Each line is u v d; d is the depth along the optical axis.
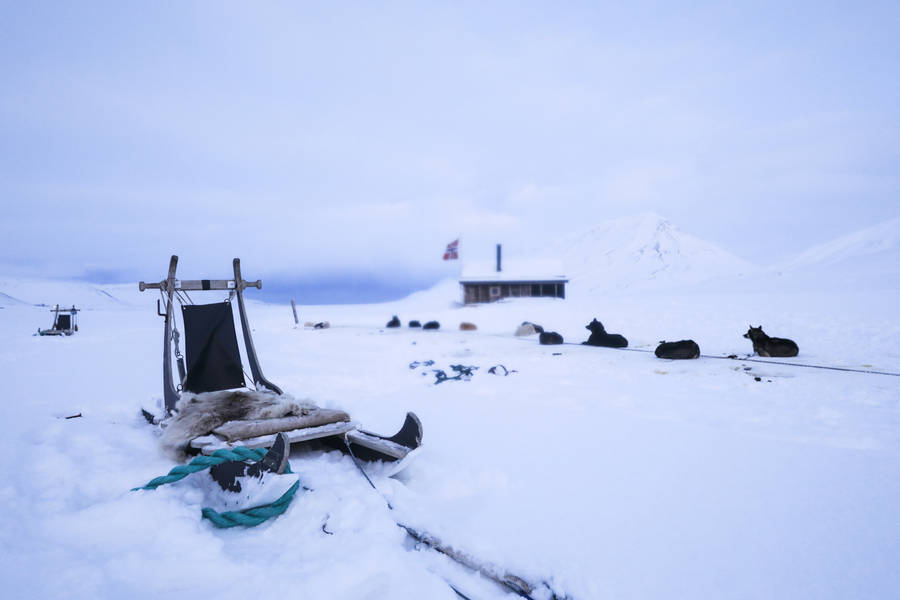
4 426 5.27
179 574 2.39
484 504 3.33
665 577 2.42
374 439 4.03
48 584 2.27
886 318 13.30
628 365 9.11
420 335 16.41
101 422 5.54
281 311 45.88
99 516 2.91
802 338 11.90
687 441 4.62
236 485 3.22
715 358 9.84
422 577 2.45
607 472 3.86
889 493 3.36
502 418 5.55
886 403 5.85
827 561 2.54
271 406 4.36
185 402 4.57
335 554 2.61
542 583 2.38
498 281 42.84
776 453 4.24
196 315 5.55
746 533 2.86
